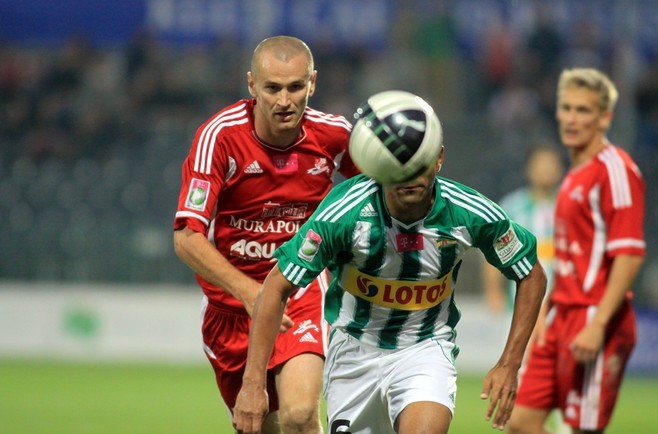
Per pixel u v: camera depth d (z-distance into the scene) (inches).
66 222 2426.2
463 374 2194.9
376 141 647.1
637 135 2578.7
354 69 2787.9
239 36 2839.6
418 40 2802.7
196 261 806.5
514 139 2640.3
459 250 722.2
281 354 847.1
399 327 747.4
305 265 700.7
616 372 965.8
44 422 1451.8
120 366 2231.8
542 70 2815.0
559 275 995.3
